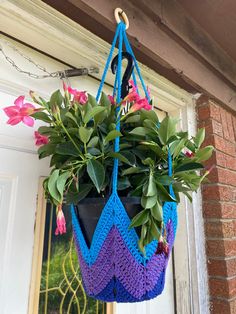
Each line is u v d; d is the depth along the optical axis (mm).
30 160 704
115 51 858
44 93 748
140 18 813
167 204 460
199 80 1052
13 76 694
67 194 459
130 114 506
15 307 614
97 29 816
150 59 944
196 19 1011
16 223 650
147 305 878
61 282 716
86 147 459
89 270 441
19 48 722
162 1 875
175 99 1094
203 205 1052
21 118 474
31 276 651
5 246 624
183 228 1014
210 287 967
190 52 1023
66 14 756
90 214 446
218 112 1184
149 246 433
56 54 783
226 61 1221
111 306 800
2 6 636
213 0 910
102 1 698
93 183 441
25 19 671
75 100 521
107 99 517
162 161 499
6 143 666
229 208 1051
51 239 717
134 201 432
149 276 431
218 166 1065
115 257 418
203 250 1002
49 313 677
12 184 664
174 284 982
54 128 493
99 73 857
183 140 504
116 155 442
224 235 981
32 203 688
